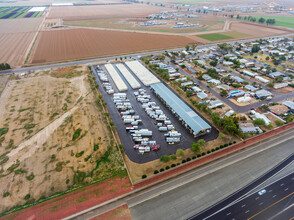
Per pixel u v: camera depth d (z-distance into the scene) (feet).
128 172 204.74
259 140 246.47
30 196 181.37
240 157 223.10
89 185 191.62
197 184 192.34
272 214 166.61
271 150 232.53
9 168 209.77
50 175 201.46
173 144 244.22
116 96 349.20
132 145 243.19
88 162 216.74
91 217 163.73
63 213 166.81
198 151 219.00
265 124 265.95
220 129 268.82
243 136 243.81
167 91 352.08
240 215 165.48
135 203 175.11
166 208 171.12
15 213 167.32
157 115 295.07
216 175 201.36
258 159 220.23
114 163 215.92
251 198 179.63
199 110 309.22
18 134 257.34
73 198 179.22
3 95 348.38
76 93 358.02
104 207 171.83
